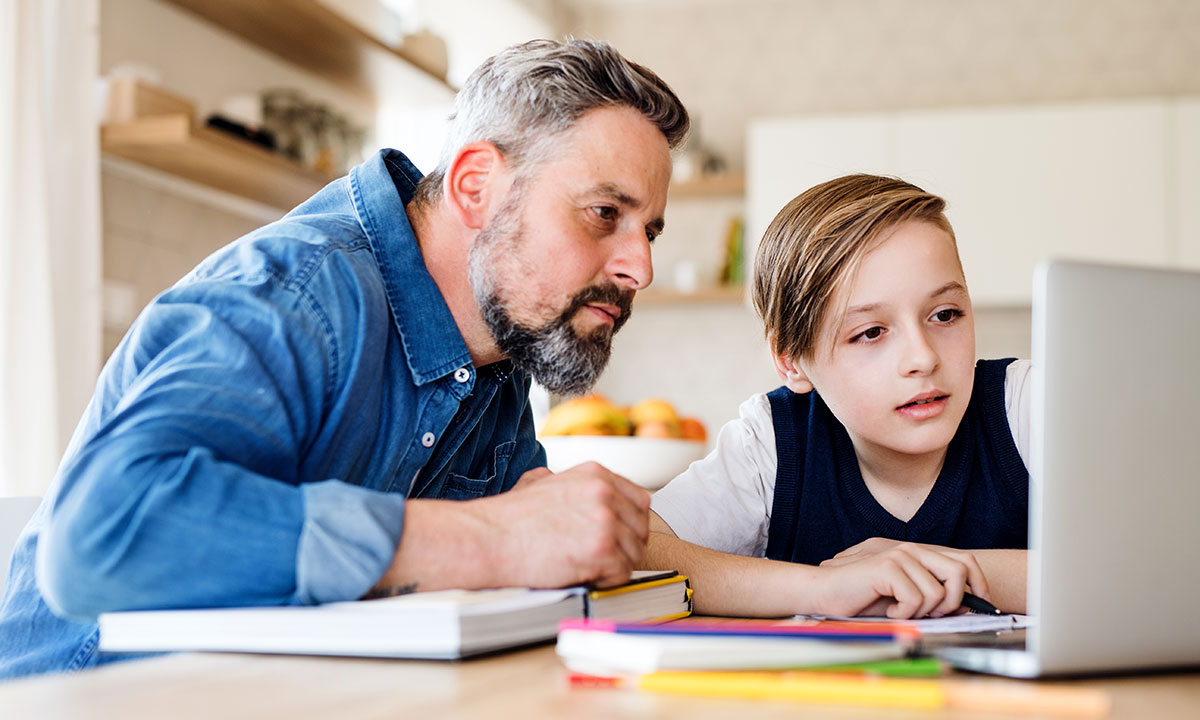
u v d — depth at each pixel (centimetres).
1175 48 423
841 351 111
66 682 55
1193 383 57
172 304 81
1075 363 55
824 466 124
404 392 100
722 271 437
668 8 470
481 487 115
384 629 61
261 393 77
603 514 74
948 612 85
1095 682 55
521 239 97
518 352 101
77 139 220
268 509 69
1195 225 382
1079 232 389
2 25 201
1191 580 56
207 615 65
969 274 396
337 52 299
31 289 201
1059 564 54
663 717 46
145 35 254
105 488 67
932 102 441
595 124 96
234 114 263
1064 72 431
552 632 68
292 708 48
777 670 54
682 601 87
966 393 110
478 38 426
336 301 89
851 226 109
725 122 460
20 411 197
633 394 457
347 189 109
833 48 453
